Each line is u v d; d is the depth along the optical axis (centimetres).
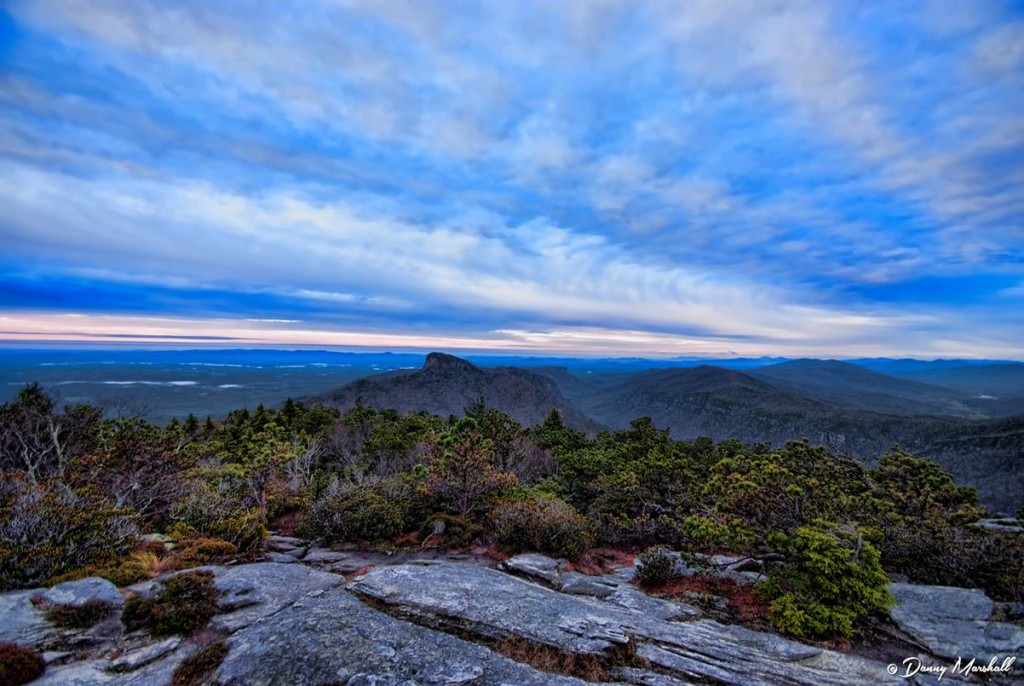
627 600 1100
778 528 1212
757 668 787
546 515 1536
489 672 702
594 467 2425
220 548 1267
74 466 1631
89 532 1062
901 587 1093
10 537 974
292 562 1319
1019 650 835
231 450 3019
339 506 1598
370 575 1080
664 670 770
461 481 1722
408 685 642
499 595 1000
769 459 1628
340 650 711
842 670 789
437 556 1397
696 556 1355
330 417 4347
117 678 653
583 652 792
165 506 1627
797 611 942
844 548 988
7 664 621
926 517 1333
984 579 1119
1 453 1734
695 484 1941
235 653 697
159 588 898
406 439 3334
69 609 778
